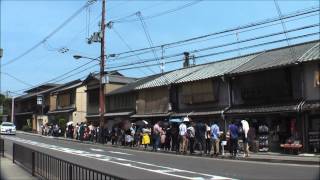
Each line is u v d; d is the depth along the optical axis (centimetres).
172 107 3762
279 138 2739
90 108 5544
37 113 7781
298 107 2567
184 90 3600
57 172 1258
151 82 4106
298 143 2542
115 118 4678
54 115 6825
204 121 3325
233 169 1836
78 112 6178
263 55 3319
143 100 4175
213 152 2642
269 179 1520
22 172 1698
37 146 3453
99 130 4156
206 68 3684
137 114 4228
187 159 2333
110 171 1823
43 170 1448
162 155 2616
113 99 4859
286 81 2752
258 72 2919
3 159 2241
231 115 3038
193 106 3541
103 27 4225
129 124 3622
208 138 2692
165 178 1608
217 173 1720
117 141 3816
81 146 3500
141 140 3325
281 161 2152
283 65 2689
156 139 3038
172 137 2933
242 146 2619
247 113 2886
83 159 2356
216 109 3253
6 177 1554
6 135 5703
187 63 4362
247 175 1639
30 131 7688
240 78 3089
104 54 4238
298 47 3072
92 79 5478
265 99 2895
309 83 2644
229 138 2533
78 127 4806
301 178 1525
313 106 2508
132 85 4691
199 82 3428
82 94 6234
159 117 3922
